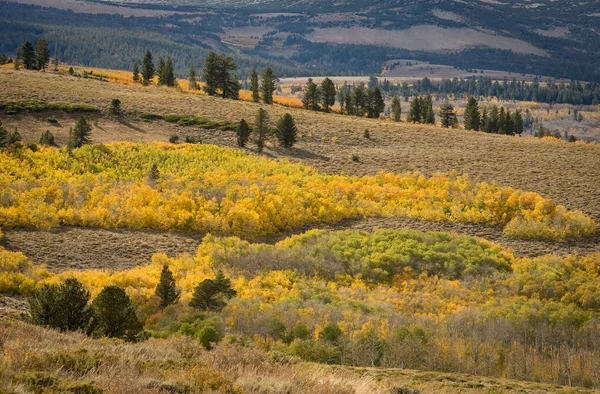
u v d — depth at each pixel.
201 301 42.41
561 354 39.38
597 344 43.06
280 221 71.25
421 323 43.19
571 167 95.69
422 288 56.81
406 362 35.25
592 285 55.94
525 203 76.69
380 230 69.69
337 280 57.88
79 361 13.73
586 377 36.34
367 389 15.25
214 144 102.56
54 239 58.47
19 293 42.06
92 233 61.84
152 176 78.06
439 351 36.28
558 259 63.28
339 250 63.50
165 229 66.81
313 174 88.25
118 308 24.22
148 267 54.00
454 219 74.38
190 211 69.69
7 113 104.06
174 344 18.73
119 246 59.41
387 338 36.97
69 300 23.75
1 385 11.04
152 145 93.75
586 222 71.81
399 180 85.62
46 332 19.34
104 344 18.05
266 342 33.94
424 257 62.09
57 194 67.69
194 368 14.32
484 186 83.00
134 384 12.27
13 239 56.56
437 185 83.56
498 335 42.69
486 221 73.94
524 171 93.00
